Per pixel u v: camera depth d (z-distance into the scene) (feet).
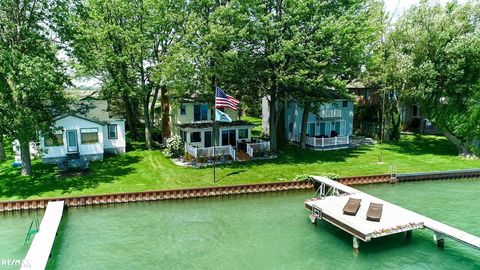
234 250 63.77
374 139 159.74
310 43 104.99
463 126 117.29
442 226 65.62
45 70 80.48
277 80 107.04
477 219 75.97
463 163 116.26
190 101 124.16
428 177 105.70
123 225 74.28
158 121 171.42
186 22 105.29
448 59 115.65
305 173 102.99
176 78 101.86
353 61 112.98
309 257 61.36
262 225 74.43
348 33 104.58
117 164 109.09
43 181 92.27
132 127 144.56
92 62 107.14
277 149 133.39
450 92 118.52
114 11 113.91
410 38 122.62
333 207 73.56
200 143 125.90
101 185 90.43
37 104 90.02
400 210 72.33
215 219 77.61
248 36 102.58
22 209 79.30
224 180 96.07
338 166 111.34
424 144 146.41
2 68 78.54
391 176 102.94
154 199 87.20
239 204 87.04
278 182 94.99
